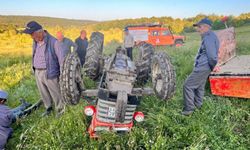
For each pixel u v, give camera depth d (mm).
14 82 7570
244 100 5871
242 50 10500
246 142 4559
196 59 5102
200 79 5066
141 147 4281
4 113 4520
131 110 4086
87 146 4211
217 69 6129
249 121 5203
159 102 5484
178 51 11047
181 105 5574
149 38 15273
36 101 6184
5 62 10445
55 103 5285
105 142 4195
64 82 3957
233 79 5707
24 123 5156
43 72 5070
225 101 5844
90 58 6094
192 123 4742
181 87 6430
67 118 4766
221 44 6887
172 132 4578
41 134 4520
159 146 4062
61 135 4449
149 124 4820
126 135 4273
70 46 7590
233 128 5016
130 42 6703
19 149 4355
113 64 4355
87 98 4699
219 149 4184
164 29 15375
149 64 5508
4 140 4375
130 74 4129
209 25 4895
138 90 4195
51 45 4977
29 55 11273
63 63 4062
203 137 4336
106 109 3959
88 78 6574
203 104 5543
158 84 4316
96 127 4090
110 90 3918
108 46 11781
